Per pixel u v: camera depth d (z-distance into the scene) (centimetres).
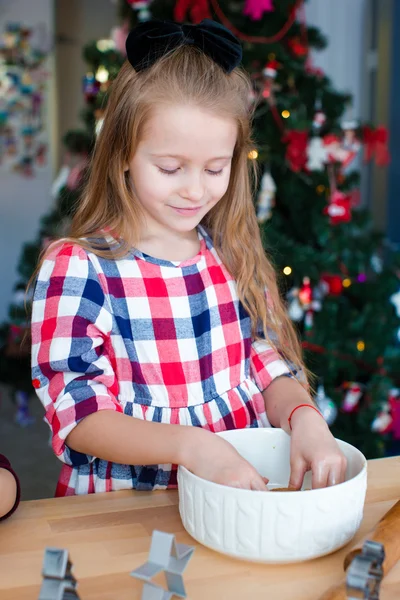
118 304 102
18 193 473
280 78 243
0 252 476
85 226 106
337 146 254
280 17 253
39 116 470
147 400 101
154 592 57
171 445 83
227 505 70
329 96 253
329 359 241
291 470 84
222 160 94
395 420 253
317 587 67
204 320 106
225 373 107
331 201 252
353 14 411
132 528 78
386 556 65
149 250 106
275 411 104
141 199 99
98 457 91
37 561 70
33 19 461
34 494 267
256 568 70
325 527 70
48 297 97
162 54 96
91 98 271
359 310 271
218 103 91
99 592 64
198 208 96
